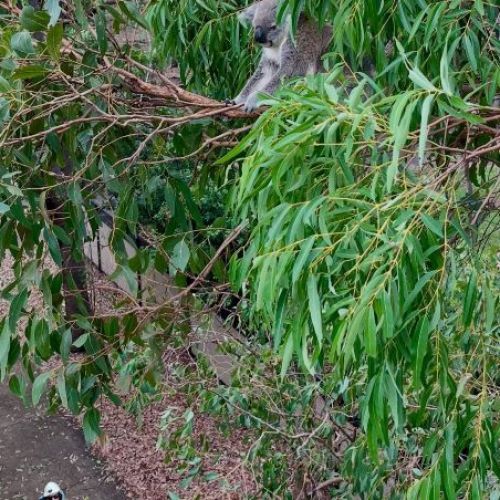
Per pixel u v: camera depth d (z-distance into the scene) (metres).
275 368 3.83
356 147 1.85
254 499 3.67
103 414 6.23
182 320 3.25
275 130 1.76
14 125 2.52
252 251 1.80
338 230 1.66
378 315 1.46
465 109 1.47
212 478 3.73
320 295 1.66
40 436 6.22
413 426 2.46
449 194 1.69
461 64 2.68
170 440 4.14
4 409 6.59
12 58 2.35
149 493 5.42
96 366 2.84
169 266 3.32
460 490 1.88
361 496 3.17
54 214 2.99
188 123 2.84
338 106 1.71
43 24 2.24
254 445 3.69
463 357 2.32
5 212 2.37
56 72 2.35
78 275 3.79
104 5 2.42
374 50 2.51
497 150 2.09
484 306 2.06
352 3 2.32
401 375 1.69
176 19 3.54
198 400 4.15
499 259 2.84
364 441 2.94
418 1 2.29
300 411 4.14
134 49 3.98
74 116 2.63
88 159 2.58
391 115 1.47
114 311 3.01
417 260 1.50
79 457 5.96
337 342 1.49
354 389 3.18
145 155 3.40
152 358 3.35
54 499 4.14
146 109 2.93
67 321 2.80
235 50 3.60
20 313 2.65
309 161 1.80
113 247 2.81
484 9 2.46
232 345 3.98
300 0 2.43
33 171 2.55
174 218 2.95
